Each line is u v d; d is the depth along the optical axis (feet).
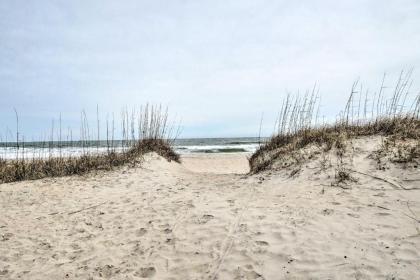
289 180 21.42
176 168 34.06
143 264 11.85
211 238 13.29
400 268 9.86
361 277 9.68
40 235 15.03
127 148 36.14
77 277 11.17
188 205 17.90
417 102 23.15
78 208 19.15
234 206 17.02
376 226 12.72
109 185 25.18
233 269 10.94
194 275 10.87
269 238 12.73
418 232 11.87
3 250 13.46
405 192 15.87
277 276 10.32
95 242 14.01
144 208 18.26
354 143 23.02
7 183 26.73
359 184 17.94
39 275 11.37
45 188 24.36
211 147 106.52
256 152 33.65
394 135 22.24
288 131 30.14
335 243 11.78
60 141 35.40
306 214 14.75
